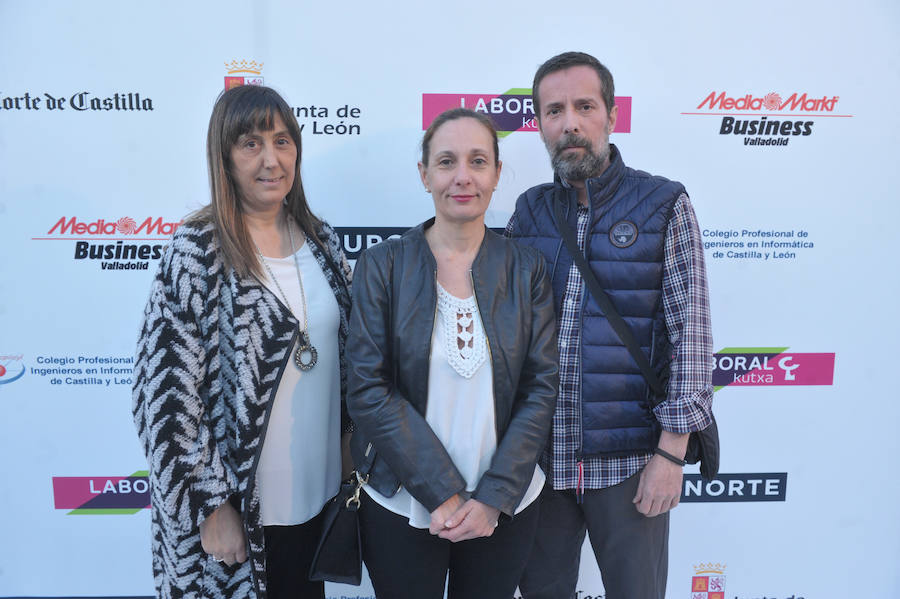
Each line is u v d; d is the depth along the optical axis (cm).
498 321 122
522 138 188
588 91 134
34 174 180
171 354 111
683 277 133
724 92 187
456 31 181
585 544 207
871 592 211
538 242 148
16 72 175
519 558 128
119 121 179
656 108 187
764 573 210
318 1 177
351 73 181
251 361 118
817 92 188
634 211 136
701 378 131
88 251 184
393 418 116
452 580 134
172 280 114
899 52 187
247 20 177
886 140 191
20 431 190
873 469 205
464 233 125
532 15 181
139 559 199
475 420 120
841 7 184
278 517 128
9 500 193
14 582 197
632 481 140
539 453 122
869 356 200
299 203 140
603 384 135
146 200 183
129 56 176
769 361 200
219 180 120
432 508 114
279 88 180
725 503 206
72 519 196
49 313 186
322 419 133
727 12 183
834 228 195
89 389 190
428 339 119
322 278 138
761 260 195
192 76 178
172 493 109
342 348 143
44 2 172
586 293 136
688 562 208
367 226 190
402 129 185
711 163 190
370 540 129
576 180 139
